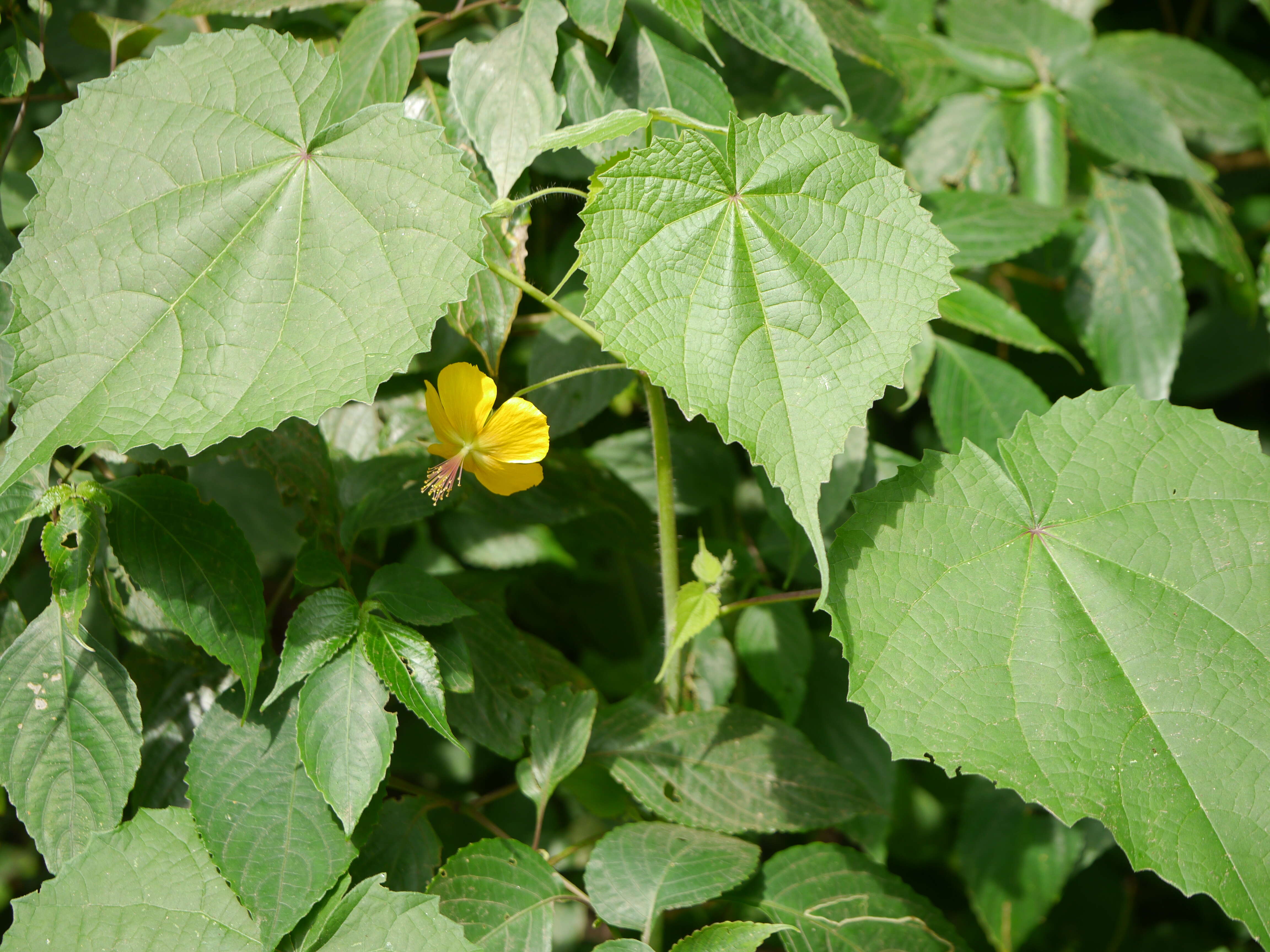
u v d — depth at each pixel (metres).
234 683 0.71
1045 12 0.92
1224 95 0.96
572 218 0.89
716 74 0.70
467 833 0.84
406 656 0.65
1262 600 0.62
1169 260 0.88
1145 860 0.59
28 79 0.73
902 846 0.93
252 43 0.63
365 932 0.64
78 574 0.64
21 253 0.60
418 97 0.71
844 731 0.83
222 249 0.61
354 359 0.60
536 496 0.82
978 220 0.82
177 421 0.59
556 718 0.71
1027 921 0.83
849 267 0.60
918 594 0.63
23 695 0.65
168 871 0.65
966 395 0.80
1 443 0.68
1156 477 0.64
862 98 0.88
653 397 0.66
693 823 0.70
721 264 0.60
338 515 0.76
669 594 0.71
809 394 0.59
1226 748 0.60
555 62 0.68
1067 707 0.61
